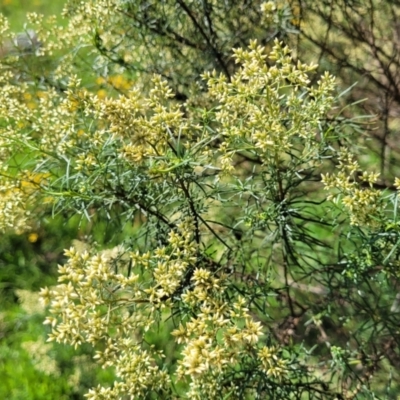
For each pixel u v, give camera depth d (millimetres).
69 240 3531
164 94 1435
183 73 2160
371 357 1976
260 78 1342
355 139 2266
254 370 1512
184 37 2086
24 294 3164
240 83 1354
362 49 2291
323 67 2252
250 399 1962
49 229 3516
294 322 2139
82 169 1503
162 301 1376
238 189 1497
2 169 1691
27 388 3043
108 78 2197
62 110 1656
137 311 1421
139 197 1532
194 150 1432
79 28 2018
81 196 1426
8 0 4969
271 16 1878
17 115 1838
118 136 1447
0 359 3182
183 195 1487
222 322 1270
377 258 1562
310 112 1381
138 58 2100
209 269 1572
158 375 1402
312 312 2145
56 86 2213
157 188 1522
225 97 1365
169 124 1396
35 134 2070
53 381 3043
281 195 1531
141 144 1381
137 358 1347
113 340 1371
